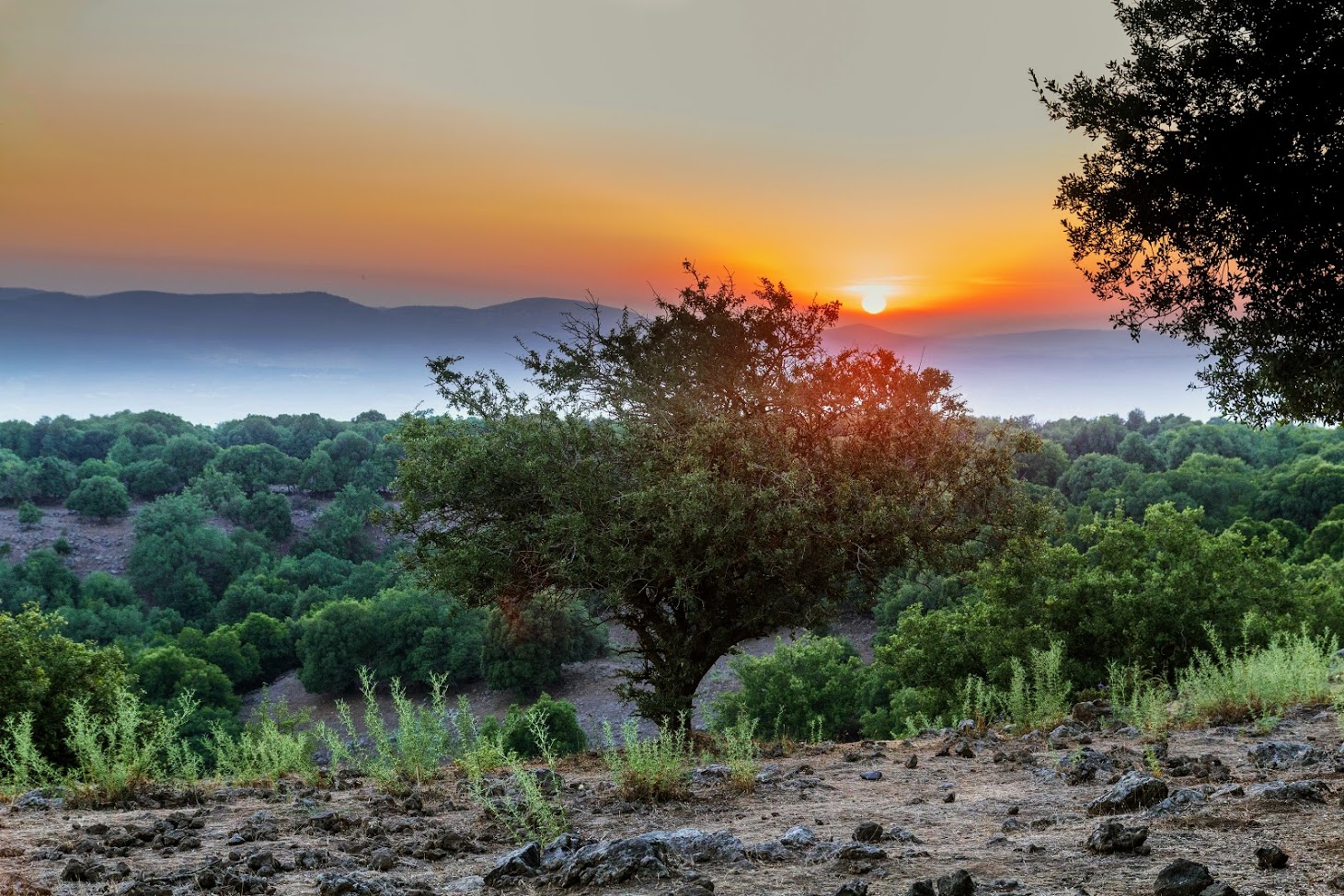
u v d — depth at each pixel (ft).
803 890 14.93
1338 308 27.45
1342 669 39.04
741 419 45.14
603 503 44.24
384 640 329.72
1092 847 16.40
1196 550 90.53
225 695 292.40
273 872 17.89
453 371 47.39
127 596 481.05
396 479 47.01
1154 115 28.63
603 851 16.60
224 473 627.05
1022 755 30.58
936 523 45.01
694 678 46.37
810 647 184.85
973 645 96.94
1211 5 27.96
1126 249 30.27
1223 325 29.14
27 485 618.03
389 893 15.76
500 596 48.83
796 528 41.55
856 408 44.83
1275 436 453.17
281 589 479.82
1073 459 463.83
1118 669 57.98
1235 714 35.83
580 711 283.38
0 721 66.49
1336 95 26.11
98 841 20.83
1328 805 18.03
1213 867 14.42
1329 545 225.35
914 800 24.06
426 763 30.55
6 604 449.89
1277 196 26.71
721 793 26.48
